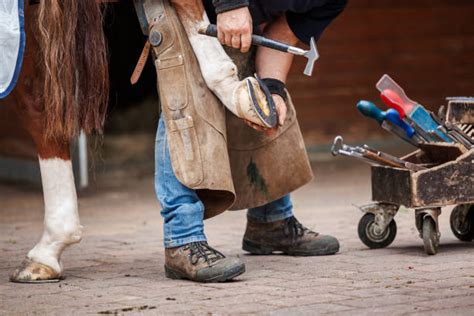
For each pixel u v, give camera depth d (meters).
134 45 17.69
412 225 9.40
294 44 7.37
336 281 6.74
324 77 16.81
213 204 7.38
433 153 7.97
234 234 9.40
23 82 6.98
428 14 17.39
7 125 14.98
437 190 7.59
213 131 6.91
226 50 7.30
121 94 19.20
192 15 6.90
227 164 6.98
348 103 16.95
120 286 6.85
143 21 7.01
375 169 8.02
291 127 7.63
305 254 7.90
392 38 17.20
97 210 11.90
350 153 7.76
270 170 7.61
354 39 16.97
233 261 6.86
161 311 5.96
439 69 17.53
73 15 6.71
